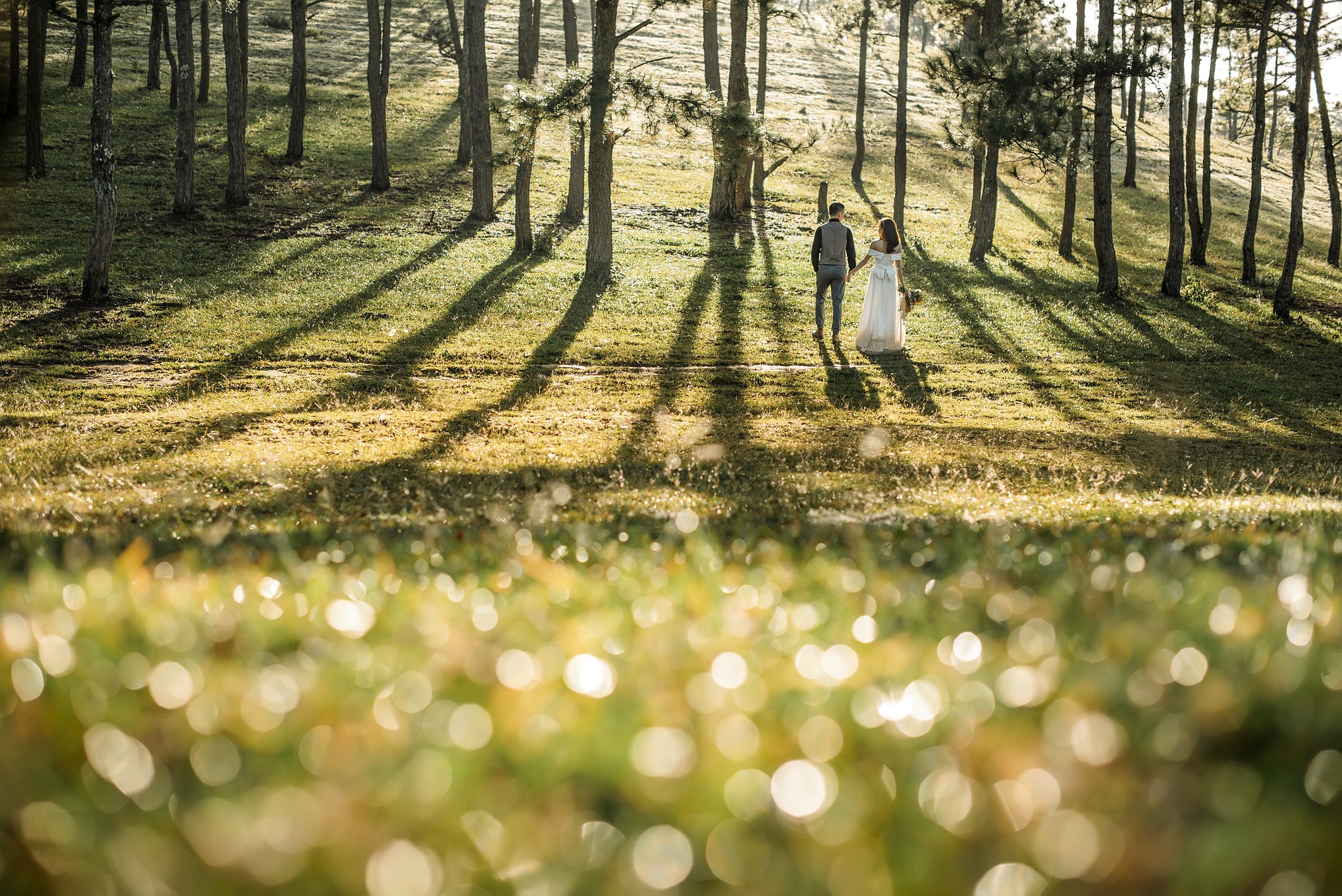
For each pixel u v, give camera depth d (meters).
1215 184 51.69
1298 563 3.73
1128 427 15.67
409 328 21.41
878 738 1.66
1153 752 1.58
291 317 21.94
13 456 11.80
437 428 14.02
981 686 1.90
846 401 16.84
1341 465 13.51
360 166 38.22
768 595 3.15
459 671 2.08
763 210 36.44
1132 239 37.22
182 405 15.86
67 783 1.49
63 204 31.06
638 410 15.97
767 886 1.17
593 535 5.41
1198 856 1.18
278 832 1.25
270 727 1.69
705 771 1.48
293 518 7.07
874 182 42.75
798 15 36.09
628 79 20.84
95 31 22.22
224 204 32.09
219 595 3.14
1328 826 1.29
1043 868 1.19
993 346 21.66
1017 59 25.19
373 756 1.56
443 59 59.16
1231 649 2.19
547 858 1.25
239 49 31.75
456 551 4.84
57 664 2.03
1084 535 5.53
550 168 39.56
